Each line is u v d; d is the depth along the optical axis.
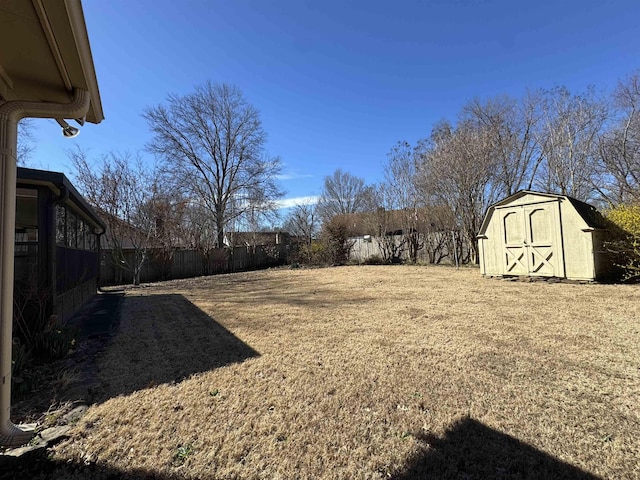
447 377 3.03
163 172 18.11
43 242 4.52
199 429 2.27
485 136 15.18
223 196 21.33
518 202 9.75
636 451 1.91
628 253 8.22
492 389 2.77
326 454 1.98
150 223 14.59
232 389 2.90
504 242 10.12
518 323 4.86
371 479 1.76
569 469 1.78
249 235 22.50
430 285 9.32
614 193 13.64
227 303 7.51
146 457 1.97
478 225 15.61
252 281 12.55
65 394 2.86
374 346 3.98
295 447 2.05
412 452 1.97
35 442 2.12
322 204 32.97
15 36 1.84
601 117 13.80
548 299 6.66
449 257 17.06
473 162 15.05
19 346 3.39
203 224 19.59
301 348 3.99
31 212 4.83
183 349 4.12
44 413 2.51
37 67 2.15
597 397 2.58
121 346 4.32
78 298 6.97
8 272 2.09
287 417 2.40
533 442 2.03
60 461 1.95
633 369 3.10
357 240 20.50
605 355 3.47
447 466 1.84
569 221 8.67
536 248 9.33
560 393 2.66
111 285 13.28
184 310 6.84
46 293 4.31
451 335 4.34
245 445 2.08
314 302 7.22
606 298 6.55
